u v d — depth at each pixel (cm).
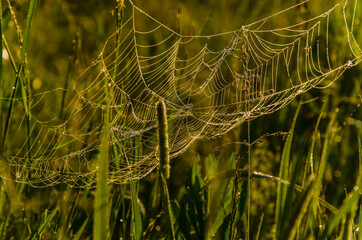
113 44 629
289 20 638
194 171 304
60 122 376
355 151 382
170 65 539
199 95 543
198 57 620
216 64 572
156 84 534
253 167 386
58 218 302
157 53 624
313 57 552
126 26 721
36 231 268
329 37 553
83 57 505
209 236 274
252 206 362
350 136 400
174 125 481
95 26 730
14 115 420
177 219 289
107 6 754
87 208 351
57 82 547
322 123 435
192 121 484
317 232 275
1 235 282
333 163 383
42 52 716
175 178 425
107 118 200
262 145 421
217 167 312
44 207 342
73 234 312
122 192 297
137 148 321
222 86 538
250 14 664
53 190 346
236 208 256
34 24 720
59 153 393
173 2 752
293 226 229
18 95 341
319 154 308
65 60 692
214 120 466
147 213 338
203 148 436
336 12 555
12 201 306
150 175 412
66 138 395
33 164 336
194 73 599
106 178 199
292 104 472
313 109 473
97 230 198
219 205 284
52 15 786
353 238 261
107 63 501
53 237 300
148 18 736
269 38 629
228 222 275
